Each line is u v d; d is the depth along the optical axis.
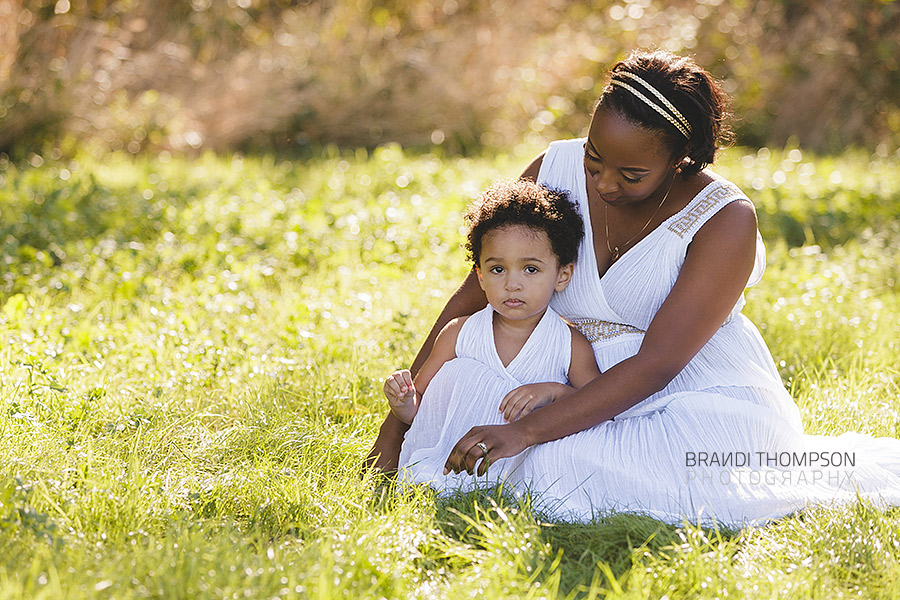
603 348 3.42
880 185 9.41
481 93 13.22
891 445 3.52
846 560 2.86
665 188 3.27
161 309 5.27
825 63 14.59
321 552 2.74
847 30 14.84
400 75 13.05
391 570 2.68
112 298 5.57
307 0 14.18
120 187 8.67
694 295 3.19
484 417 3.32
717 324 3.23
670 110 3.00
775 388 3.43
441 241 7.02
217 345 4.54
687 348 3.18
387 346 4.76
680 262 3.29
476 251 3.38
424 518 3.00
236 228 7.17
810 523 3.06
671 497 3.15
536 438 3.12
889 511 3.18
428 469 3.31
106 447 3.42
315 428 3.74
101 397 3.83
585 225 3.40
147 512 2.99
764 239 7.69
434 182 9.38
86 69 11.66
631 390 3.14
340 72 12.91
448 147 13.04
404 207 7.99
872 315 5.44
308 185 9.08
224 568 2.61
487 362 3.39
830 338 5.02
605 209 3.38
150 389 4.11
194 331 4.78
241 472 3.33
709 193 3.28
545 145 12.59
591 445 3.18
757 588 2.68
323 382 4.29
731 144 3.31
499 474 3.26
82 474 3.17
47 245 6.79
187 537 2.78
